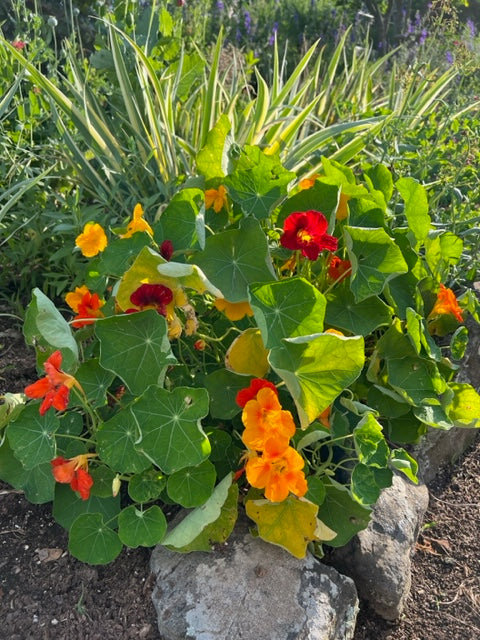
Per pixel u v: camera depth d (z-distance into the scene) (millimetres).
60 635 540
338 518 580
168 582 545
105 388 562
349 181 654
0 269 827
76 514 580
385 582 598
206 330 629
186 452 510
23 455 540
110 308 601
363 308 608
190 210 561
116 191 829
